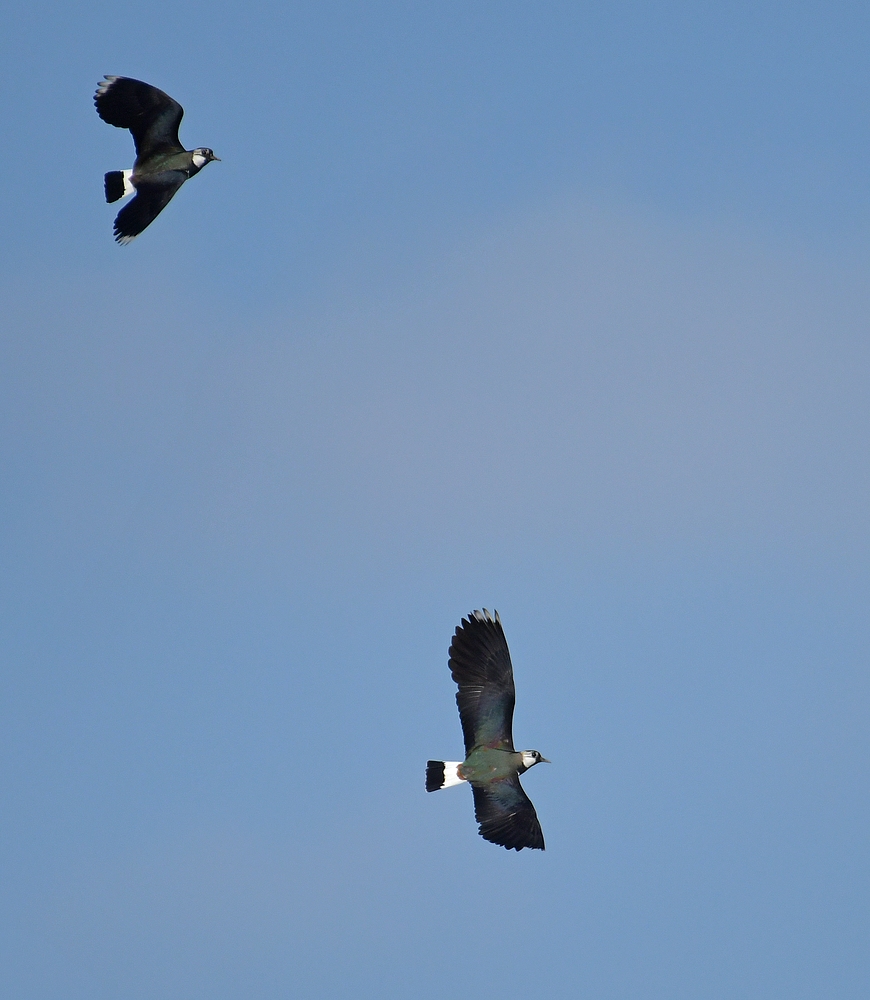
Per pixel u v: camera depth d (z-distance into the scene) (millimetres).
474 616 29469
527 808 29078
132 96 30500
